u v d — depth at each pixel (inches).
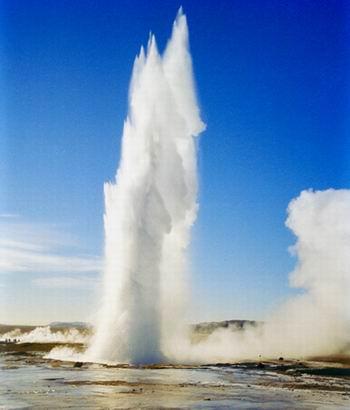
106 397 1118.4
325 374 1673.2
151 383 1365.7
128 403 1043.3
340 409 1010.7
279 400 1107.9
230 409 995.3
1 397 1115.3
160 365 1951.3
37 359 2237.9
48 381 1400.1
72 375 1560.0
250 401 1089.4
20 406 1003.3
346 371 1750.7
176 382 1395.2
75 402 1050.7
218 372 1704.0
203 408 999.0
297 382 1437.0
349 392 1248.8
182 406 1016.9
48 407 992.2
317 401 1100.5
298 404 1059.3
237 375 1612.9
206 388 1282.0
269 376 1592.0
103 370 1738.4
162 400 1086.4
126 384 1339.8
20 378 1475.1
